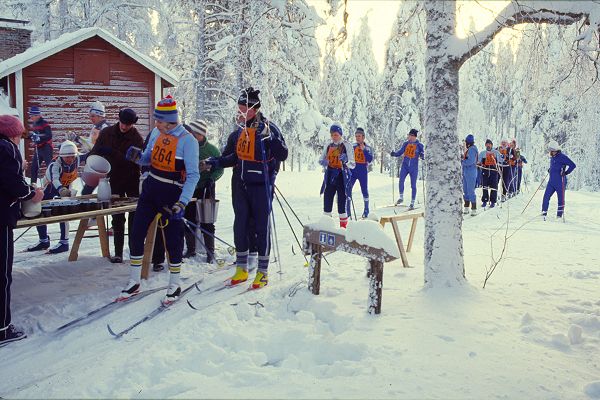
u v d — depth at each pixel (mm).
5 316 4105
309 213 11508
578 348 3641
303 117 18594
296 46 16625
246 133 5191
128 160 6023
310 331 3881
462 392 2934
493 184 13781
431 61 4828
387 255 4035
